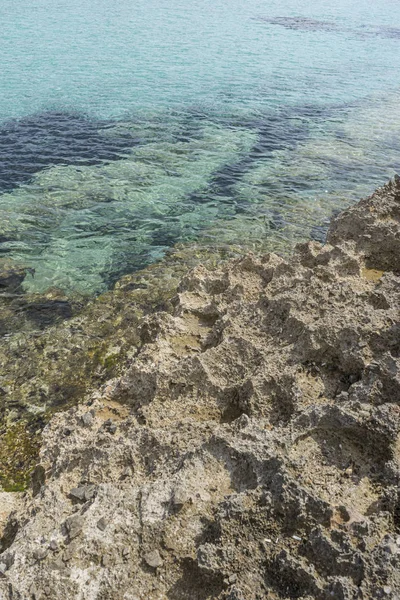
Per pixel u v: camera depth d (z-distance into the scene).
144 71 42.00
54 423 9.87
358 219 12.91
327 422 7.22
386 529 5.86
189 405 8.91
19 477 9.81
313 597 5.30
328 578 5.37
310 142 29.58
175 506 6.39
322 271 11.31
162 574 5.99
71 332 13.80
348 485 6.56
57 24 57.50
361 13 83.75
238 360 9.41
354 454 6.96
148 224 20.30
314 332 8.99
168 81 39.72
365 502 6.36
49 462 8.67
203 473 6.87
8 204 20.89
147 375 9.41
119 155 26.22
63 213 20.62
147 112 32.62
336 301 10.02
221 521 6.09
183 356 10.29
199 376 9.16
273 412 8.34
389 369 7.88
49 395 11.90
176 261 17.73
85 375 12.45
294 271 11.98
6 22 56.34
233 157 26.89
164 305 14.84
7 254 17.83
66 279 16.72
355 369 8.59
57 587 5.87
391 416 6.93
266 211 21.64
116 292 15.73
